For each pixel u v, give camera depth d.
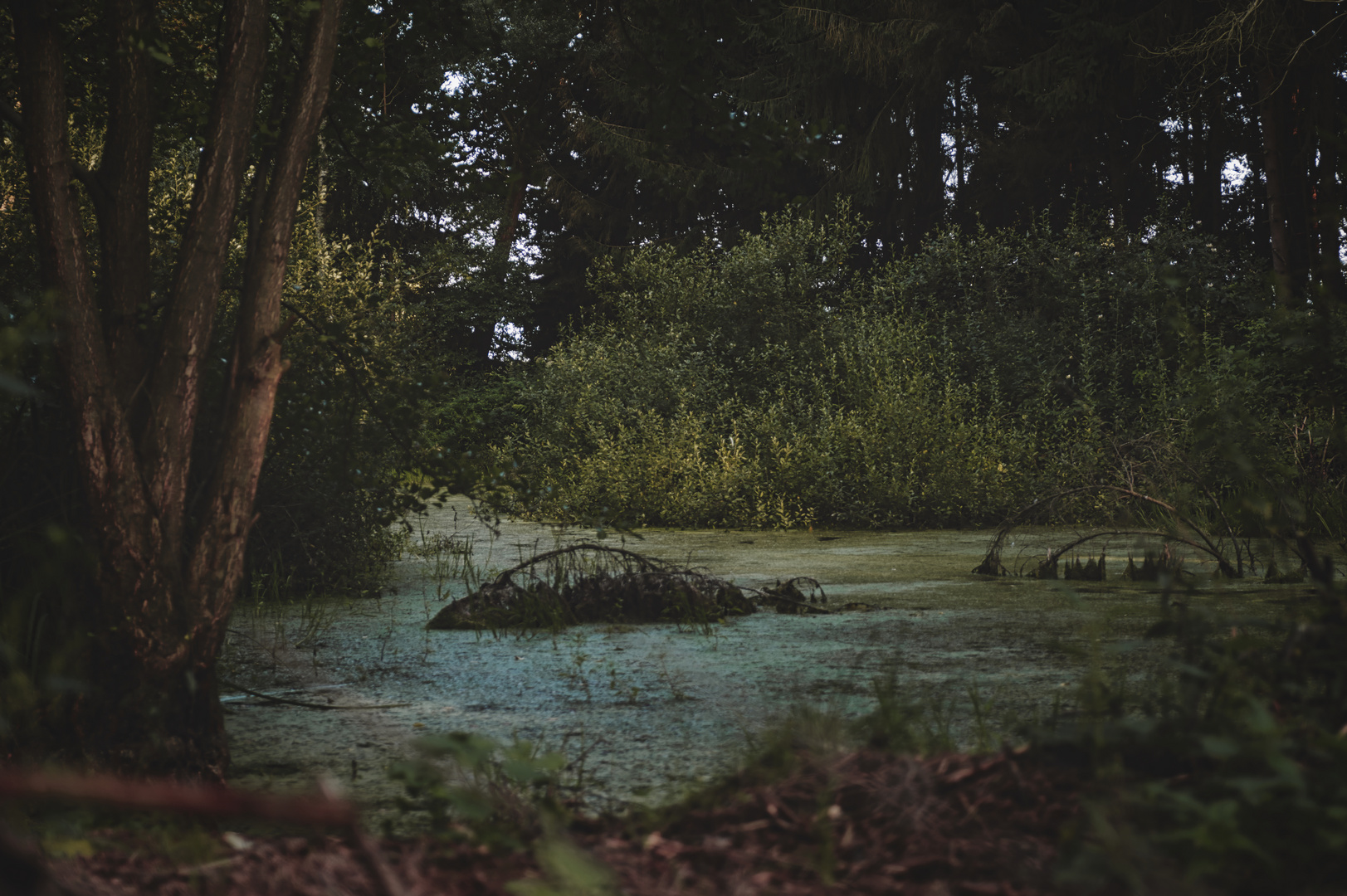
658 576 7.06
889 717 2.90
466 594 7.80
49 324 3.47
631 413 15.88
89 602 3.49
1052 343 15.27
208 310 3.78
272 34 5.36
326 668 5.33
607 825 2.45
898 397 13.85
